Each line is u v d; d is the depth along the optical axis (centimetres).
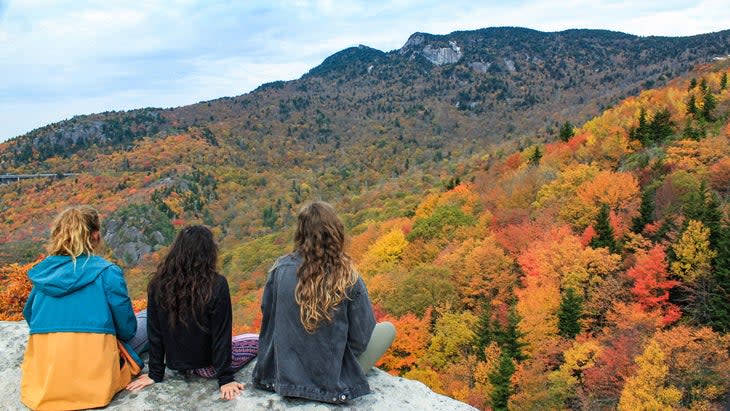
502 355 2845
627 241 3822
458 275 3950
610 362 2586
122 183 19025
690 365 2400
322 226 386
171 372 455
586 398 2545
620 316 3044
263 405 407
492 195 6172
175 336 413
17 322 577
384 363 3344
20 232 13562
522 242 4272
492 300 3653
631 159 5959
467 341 3222
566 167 6178
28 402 387
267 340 423
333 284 379
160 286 400
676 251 3162
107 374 397
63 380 380
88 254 401
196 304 398
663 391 2302
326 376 400
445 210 5606
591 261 3469
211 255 406
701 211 3550
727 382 2336
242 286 7388
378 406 424
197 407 407
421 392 461
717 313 2783
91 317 389
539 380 2623
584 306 3281
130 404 405
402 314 3741
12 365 473
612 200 4509
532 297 3369
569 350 2811
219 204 17162
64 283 383
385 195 12375
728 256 2941
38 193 19188
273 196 17562
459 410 440
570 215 4625
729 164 4294
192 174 19412
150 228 13800
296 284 390
